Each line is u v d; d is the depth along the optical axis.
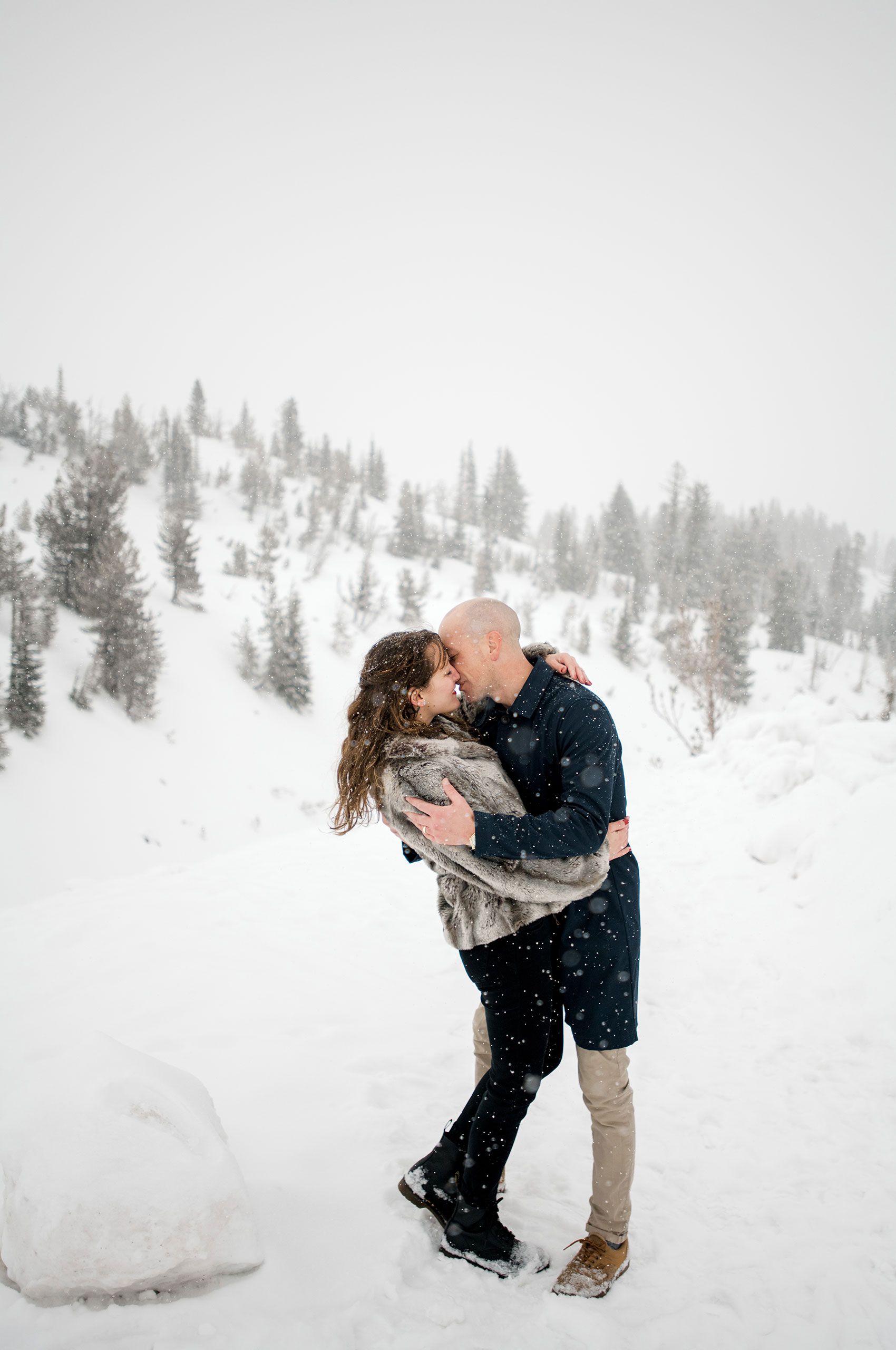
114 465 38.31
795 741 8.53
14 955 4.39
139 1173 1.69
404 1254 1.94
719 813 7.71
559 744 2.00
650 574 90.69
